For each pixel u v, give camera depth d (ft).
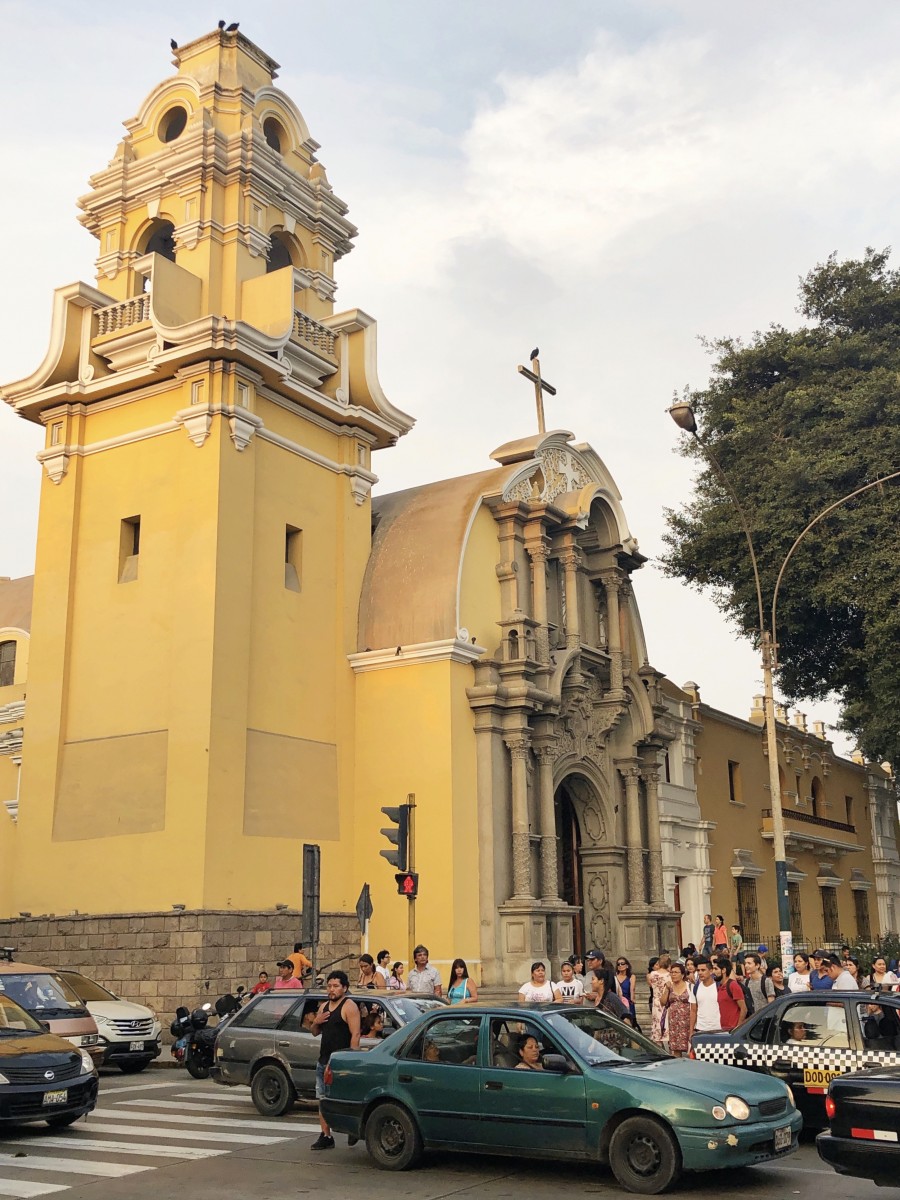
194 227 94.07
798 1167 39.42
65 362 92.12
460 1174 38.50
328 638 91.20
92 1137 44.55
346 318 96.94
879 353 105.40
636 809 101.24
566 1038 38.73
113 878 79.92
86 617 88.33
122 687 84.58
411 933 66.85
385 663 89.51
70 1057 45.34
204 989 74.02
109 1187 35.91
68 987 60.18
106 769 83.46
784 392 109.81
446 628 88.53
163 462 86.84
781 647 108.68
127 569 87.81
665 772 118.11
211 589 80.64
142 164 98.22
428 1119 38.88
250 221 95.71
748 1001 57.62
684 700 122.83
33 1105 43.09
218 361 84.74
